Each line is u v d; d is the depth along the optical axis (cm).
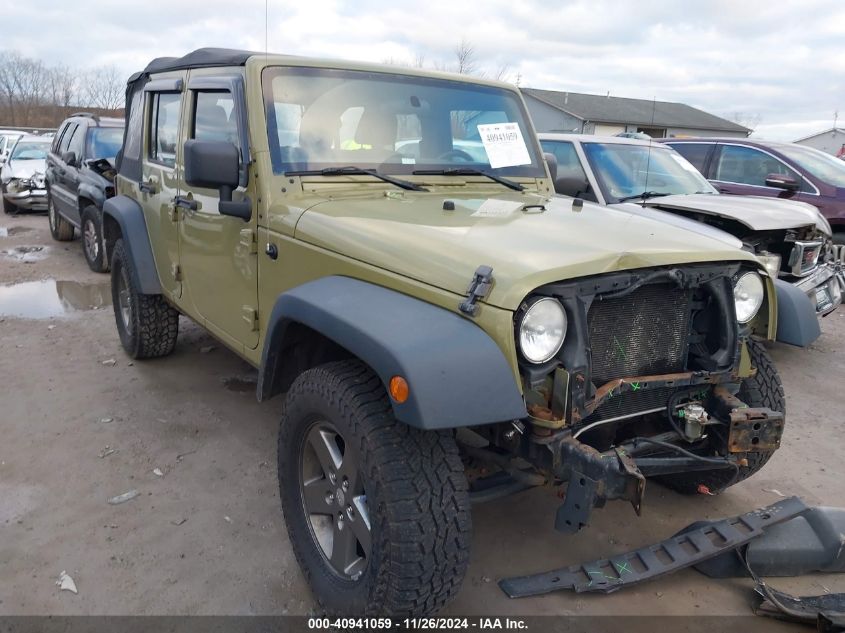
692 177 684
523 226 262
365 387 229
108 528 310
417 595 215
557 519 225
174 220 396
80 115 941
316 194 304
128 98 502
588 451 217
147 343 487
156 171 423
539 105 3450
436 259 229
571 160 633
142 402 441
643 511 339
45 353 528
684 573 293
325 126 321
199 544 301
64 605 261
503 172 369
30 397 445
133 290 472
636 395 253
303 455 265
